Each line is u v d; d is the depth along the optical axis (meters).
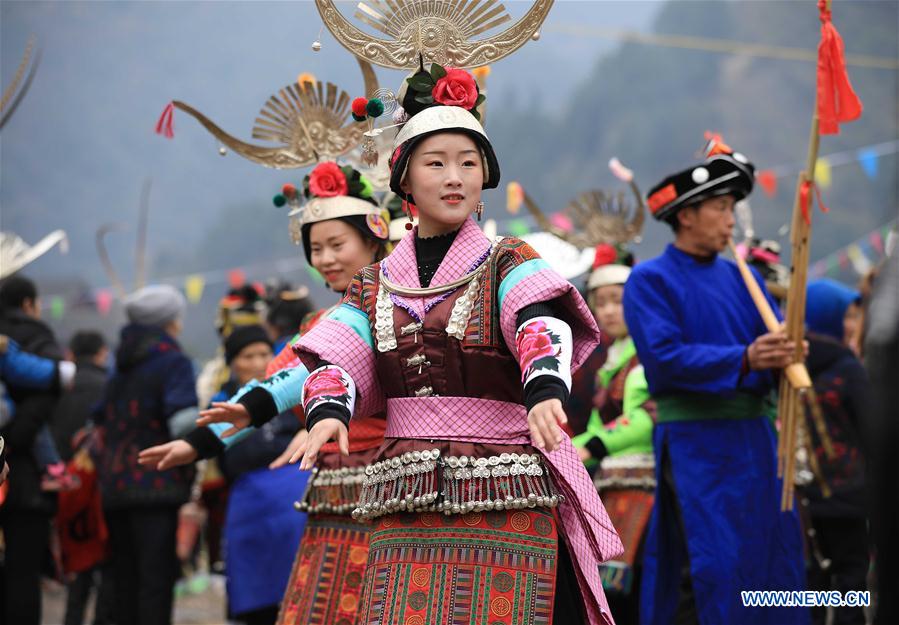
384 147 13.61
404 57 9.80
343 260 12.64
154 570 18.42
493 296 8.78
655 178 155.25
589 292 17.70
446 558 8.70
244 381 17.80
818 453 16.91
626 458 15.83
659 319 14.12
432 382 8.85
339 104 13.16
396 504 8.78
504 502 8.67
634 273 14.49
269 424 17.09
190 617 25.64
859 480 16.83
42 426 18.11
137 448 18.58
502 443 8.80
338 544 11.67
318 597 11.59
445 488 8.74
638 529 15.59
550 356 8.16
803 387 13.30
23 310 18.89
